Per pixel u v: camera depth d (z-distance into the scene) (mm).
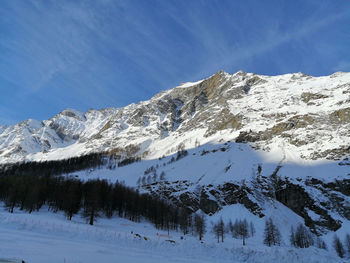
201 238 100250
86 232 56156
